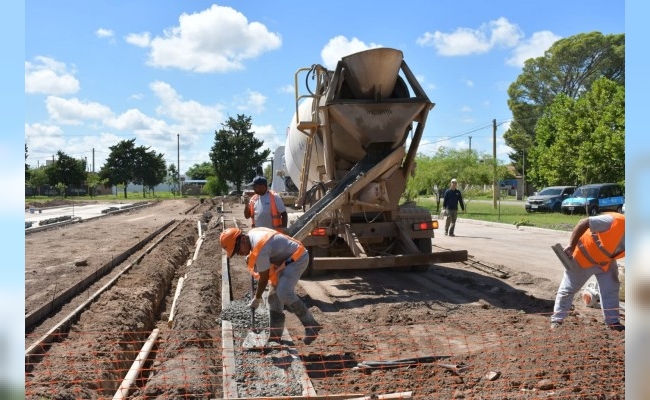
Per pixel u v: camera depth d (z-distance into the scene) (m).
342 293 9.17
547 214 30.30
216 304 8.21
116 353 6.05
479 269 11.20
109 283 9.49
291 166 13.09
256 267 5.88
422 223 10.38
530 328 6.52
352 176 9.59
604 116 30.73
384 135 9.52
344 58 9.31
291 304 6.17
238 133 67.31
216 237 17.70
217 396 4.96
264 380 5.12
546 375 4.64
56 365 5.51
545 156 36.31
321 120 9.94
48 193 68.12
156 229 20.25
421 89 9.62
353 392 4.86
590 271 6.17
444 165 33.25
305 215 9.12
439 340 6.38
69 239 16.62
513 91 67.44
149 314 8.33
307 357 5.80
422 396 4.59
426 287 9.61
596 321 6.24
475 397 4.44
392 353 5.94
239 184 67.31
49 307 7.80
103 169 72.44
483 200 59.81
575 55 62.28
